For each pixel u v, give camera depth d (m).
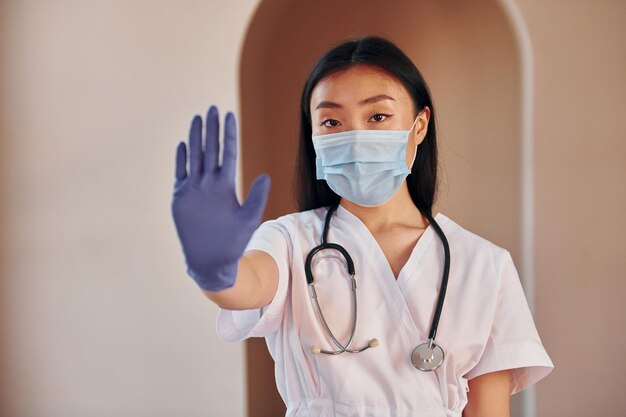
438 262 1.32
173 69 2.78
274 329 1.27
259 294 1.14
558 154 2.72
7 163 2.85
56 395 2.85
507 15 2.82
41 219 2.84
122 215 2.81
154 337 2.81
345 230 1.34
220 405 2.78
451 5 3.08
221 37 2.76
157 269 2.80
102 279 2.82
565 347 2.73
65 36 2.82
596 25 2.70
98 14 2.81
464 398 1.27
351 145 1.26
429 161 1.43
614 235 2.72
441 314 1.27
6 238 2.86
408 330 1.25
